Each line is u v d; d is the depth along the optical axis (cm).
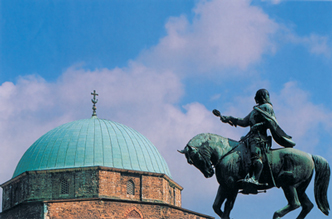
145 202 5816
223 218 1781
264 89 1830
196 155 1797
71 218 5562
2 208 6266
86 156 6169
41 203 5588
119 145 6384
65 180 5922
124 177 5969
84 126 6588
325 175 1755
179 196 6594
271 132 1775
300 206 1791
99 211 5634
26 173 5984
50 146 6325
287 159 1747
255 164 1725
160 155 6831
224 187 1786
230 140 1841
